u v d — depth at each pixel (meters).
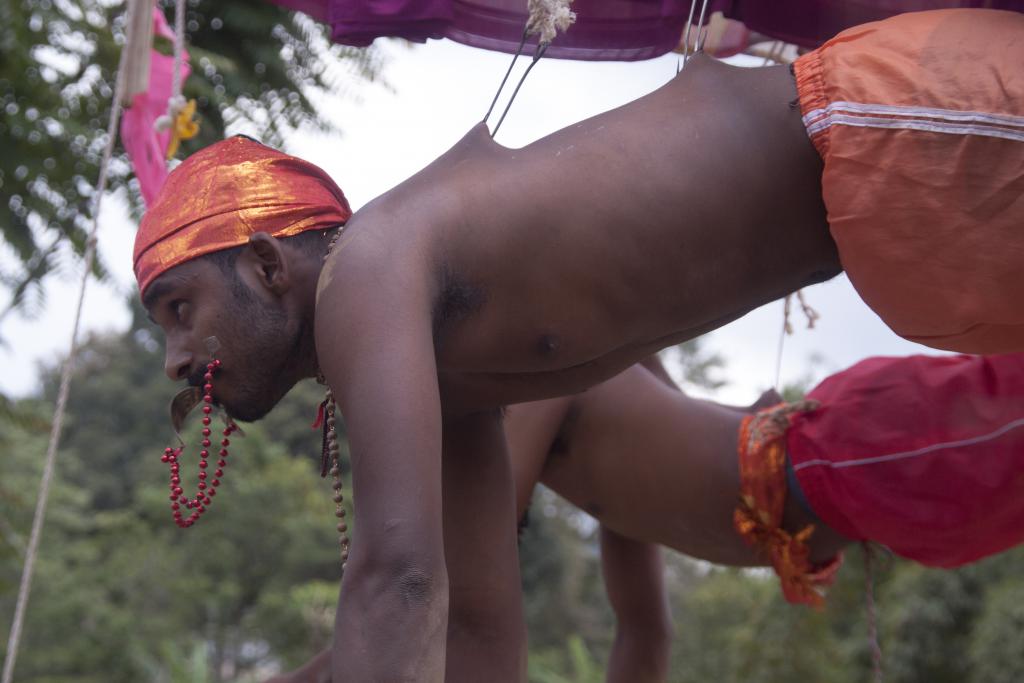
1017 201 1.56
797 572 2.54
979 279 1.59
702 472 2.55
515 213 1.62
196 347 1.77
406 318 1.53
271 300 1.77
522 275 1.62
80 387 34.16
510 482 2.10
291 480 24.00
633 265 1.64
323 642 19.67
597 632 23.98
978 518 2.39
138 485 26.62
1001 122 1.56
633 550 2.88
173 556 22.39
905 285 1.63
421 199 1.63
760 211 1.69
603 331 1.67
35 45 6.52
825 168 1.64
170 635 20.84
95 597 19.59
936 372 2.46
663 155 1.66
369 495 1.46
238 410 1.82
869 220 1.61
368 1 2.18
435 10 2.17
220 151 1.84
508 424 2.48
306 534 23.20
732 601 18.75
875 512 2.42
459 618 2.03
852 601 13.87
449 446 2.06
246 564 23.53
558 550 23.62
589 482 2.62
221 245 1.76
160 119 2.36
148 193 2.58
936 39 1.63
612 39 2.27
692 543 2.65
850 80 1.64
